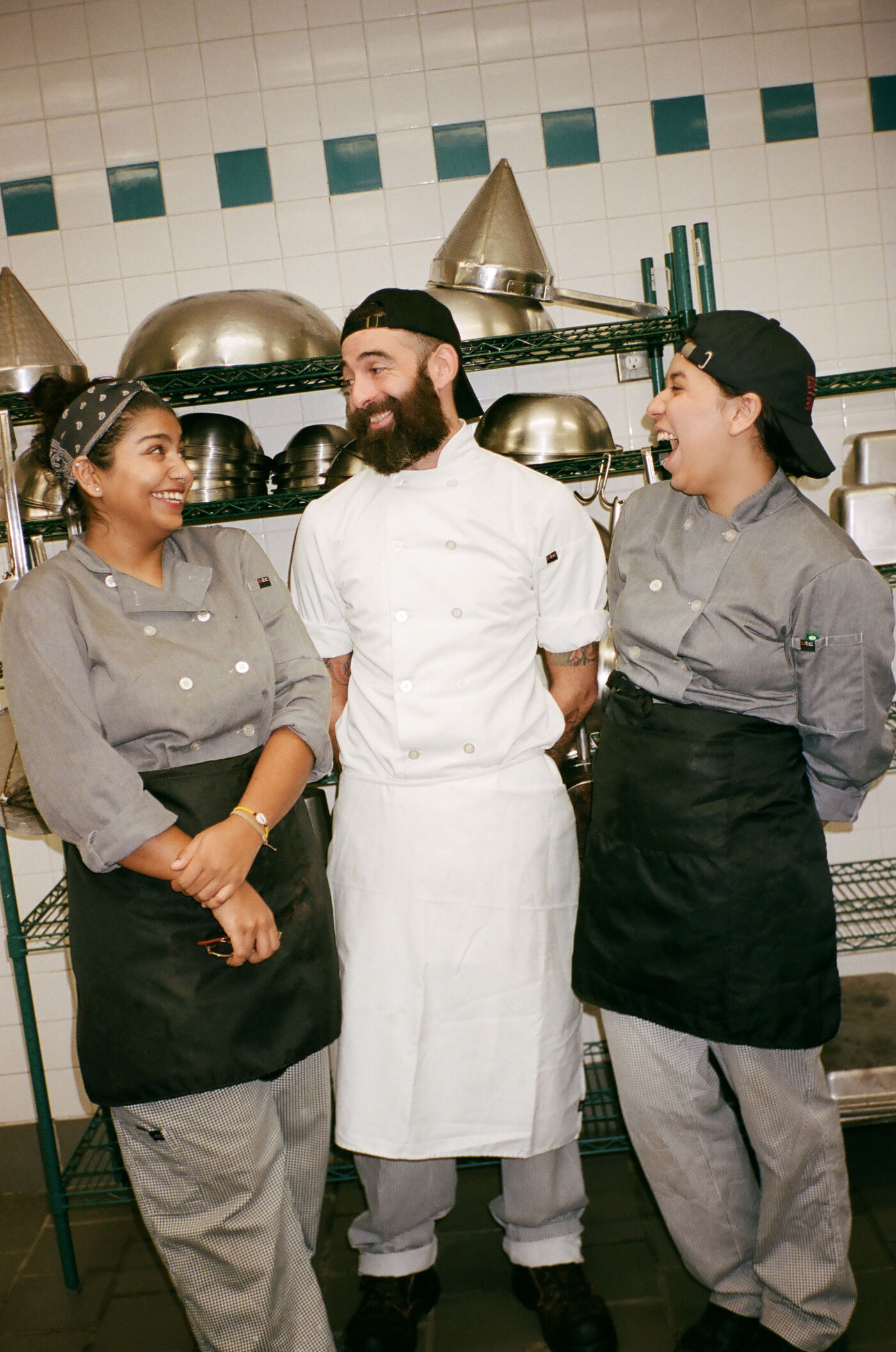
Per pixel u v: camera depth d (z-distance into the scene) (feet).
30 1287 6.09
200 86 7.12
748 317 4.40
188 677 4.20
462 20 7.07
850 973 7.64
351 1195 6.74
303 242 7.24
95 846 3.98
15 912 5.97
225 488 6.21
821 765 4.54
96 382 4.33
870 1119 6.12
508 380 7.36
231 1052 4.17
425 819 4.82
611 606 5.10
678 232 6.32
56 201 7.22
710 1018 4.46
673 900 4.48
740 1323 4.99
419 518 4.92
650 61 7.14
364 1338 5.21
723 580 4.47
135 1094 4.12
